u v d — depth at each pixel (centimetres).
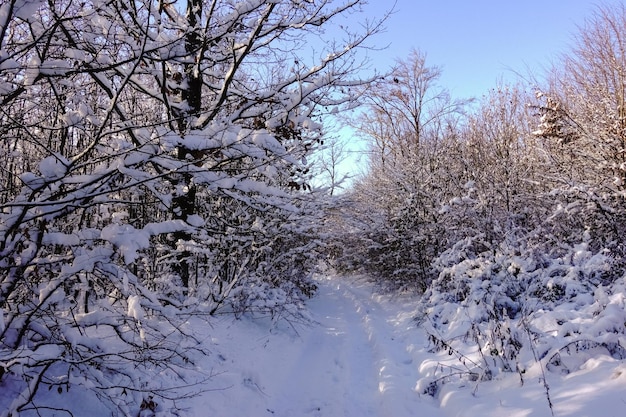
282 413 509
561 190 749
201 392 460
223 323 741
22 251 336
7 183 459
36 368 362
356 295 1471
